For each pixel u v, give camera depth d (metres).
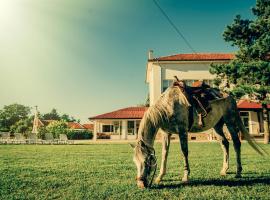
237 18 25.67
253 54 24.09
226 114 8.24
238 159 7.82
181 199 5.48
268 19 24.22
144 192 6.01
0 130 74.31
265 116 26.55
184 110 7.17
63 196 5.81
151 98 38.53
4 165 10.44
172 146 21.88
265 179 7.27
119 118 42.28
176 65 37.16
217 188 6.31
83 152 16.62
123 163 10.91
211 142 27.92
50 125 43.41
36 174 8.26
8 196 5.80
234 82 25.59
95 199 5.55
